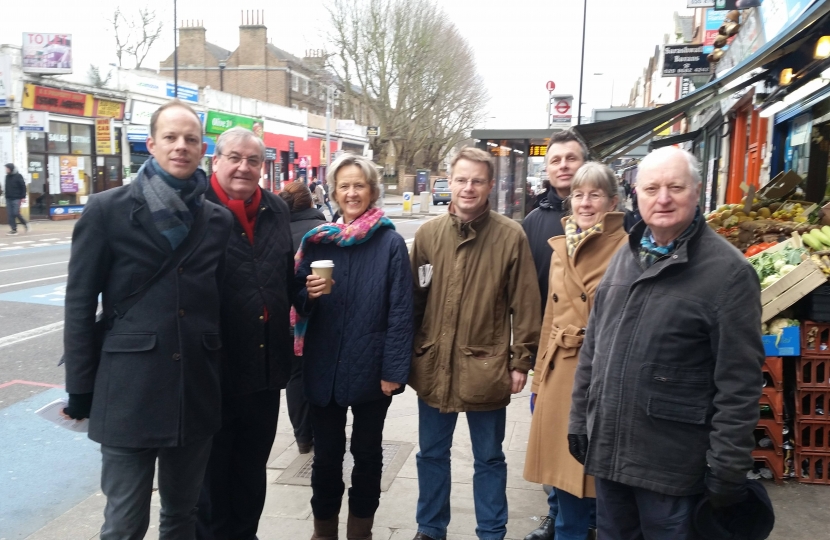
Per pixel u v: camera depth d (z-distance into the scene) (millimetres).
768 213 6281
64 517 3748
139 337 2428
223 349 2930
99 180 25641
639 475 2221
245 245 2963
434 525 3279
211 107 33438
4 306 9625
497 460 3268
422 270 3354
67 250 16094
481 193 3174
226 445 3057
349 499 3291
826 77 5719
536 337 3223
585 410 2523
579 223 3131
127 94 26734
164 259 2479
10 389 6074
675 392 2174
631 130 8164
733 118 13234
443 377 3205
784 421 4121
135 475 2463
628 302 2291
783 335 3961
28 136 22344
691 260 2188
